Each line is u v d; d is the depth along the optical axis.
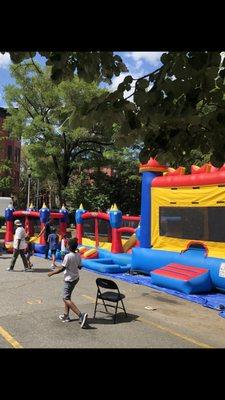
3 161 42.81
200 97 3.95
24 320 8.87
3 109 52.22
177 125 4.40
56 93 33.56
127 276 15.08
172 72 3.81
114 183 37.41
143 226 15.48
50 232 19.81
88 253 18.31
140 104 4.04
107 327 8.58
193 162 16.00
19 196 58.53
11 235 24.22
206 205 13.06
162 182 14.77
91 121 4.26
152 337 7.98
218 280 12.26
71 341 7.52
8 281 13.45
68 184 37.84
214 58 3.55
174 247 14.21
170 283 12.64
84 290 12.36
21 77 34.81
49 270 15.91
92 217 20.34
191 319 9.67
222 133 4.29
